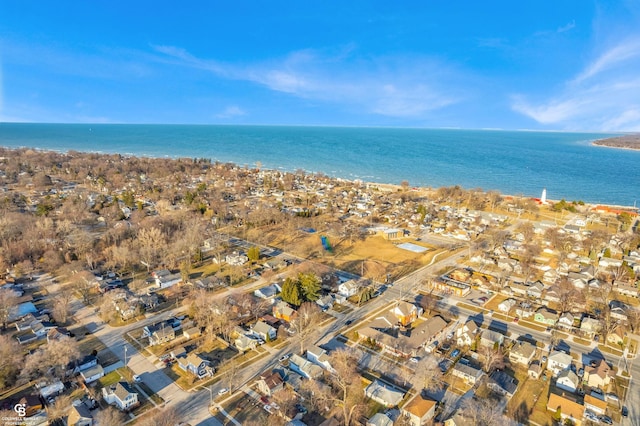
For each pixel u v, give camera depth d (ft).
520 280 412.98
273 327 313.53
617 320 331.16
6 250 417.08
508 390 239.91
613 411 227.81
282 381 242.99
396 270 445.78
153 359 272.31
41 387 236.22
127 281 400.26
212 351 284.00
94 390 238.27
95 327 313.32
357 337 302.66
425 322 317.01
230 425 211.82
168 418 211.20
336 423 209.26
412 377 257.14
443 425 212.23
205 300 327.67
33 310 331.98
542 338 306.55
